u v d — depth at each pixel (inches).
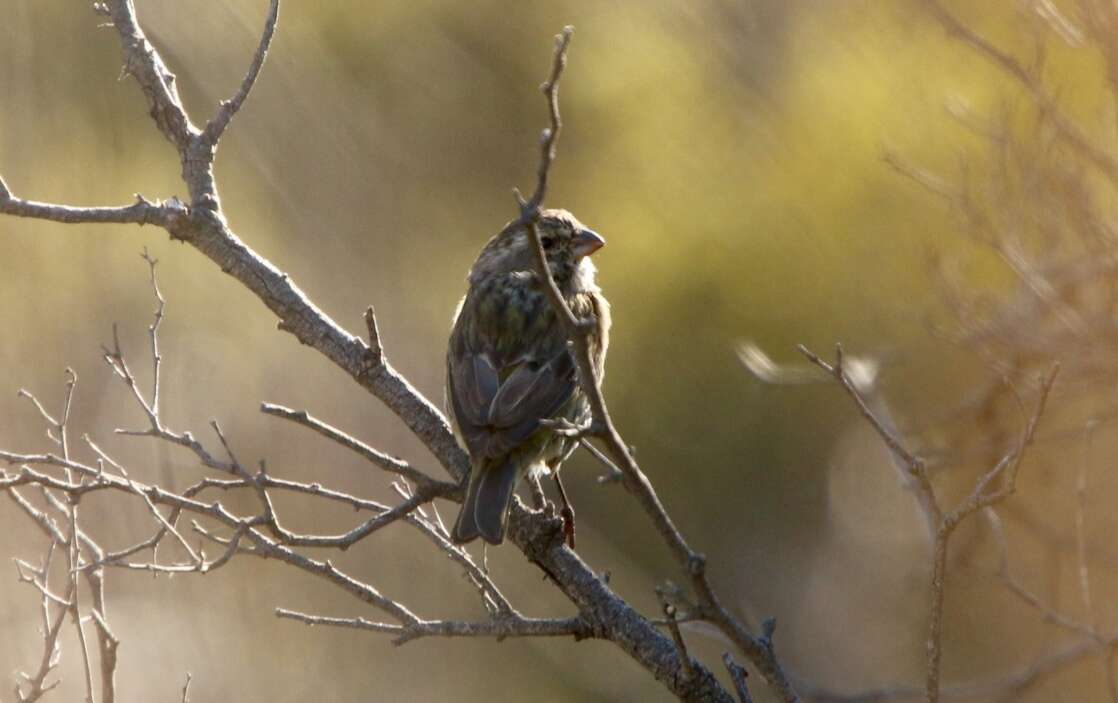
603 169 506.6
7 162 525.0
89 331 545.6
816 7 454.6
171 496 258.1
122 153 532.1
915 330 470.6
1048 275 354.6
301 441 582.2
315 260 544.7
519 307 352.2
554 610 618.8
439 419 309.9
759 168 477.4
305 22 523.5
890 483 593.3
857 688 585.9
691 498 584.1
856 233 465.1
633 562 594.2
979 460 398.6
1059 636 507.5
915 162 421.7
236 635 541.3
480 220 542.3
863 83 446.6
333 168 535.5
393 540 594.9
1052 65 370.3
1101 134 344.2
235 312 569.9
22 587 460.8
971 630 551.2
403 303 555.5
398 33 525.3
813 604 605.9
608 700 614.5
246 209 536.7
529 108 525.0
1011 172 354.9
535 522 288.2
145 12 509.0
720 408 552.1
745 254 490.0
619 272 505.7
